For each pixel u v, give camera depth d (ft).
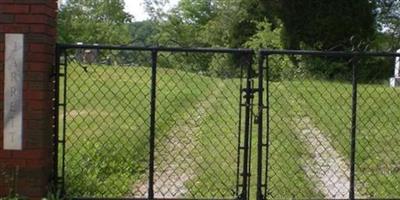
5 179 17.63
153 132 18.12
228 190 22.00
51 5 17.74
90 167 23.38
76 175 21.47
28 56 17.34
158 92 42.29
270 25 107.96
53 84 18.26
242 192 18.47
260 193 18.45
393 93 41.57
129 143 28.73
